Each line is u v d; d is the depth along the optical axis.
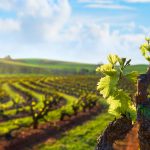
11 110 76.56
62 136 45.81
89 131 48.72
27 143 41.44
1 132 44.66
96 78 182.38
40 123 54.88
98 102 86.94
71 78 189.25
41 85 158.75
